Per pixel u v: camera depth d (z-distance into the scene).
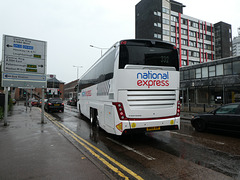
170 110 5.52
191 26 48.75
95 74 8.10
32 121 10.09
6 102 8.62
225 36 52.28
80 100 13.34
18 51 8.95
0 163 3.76
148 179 3.16
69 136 6.50
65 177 3.10
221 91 18.16
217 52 52.34
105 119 6.10
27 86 9.11
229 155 4.52
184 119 12.64
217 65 18.72
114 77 5.23
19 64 8.95
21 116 12.65
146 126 5.15
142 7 44.91
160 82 5.38
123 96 5.04
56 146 5.05
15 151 4.59
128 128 4.99
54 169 3.44
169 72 5.53
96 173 3.27
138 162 4.00
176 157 4.36
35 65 9.36
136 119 5.11
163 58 5.50
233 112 6.45
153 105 5.31
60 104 17.53
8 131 7.18
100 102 6.95
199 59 49.22
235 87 16.86
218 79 18.45
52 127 8.12
